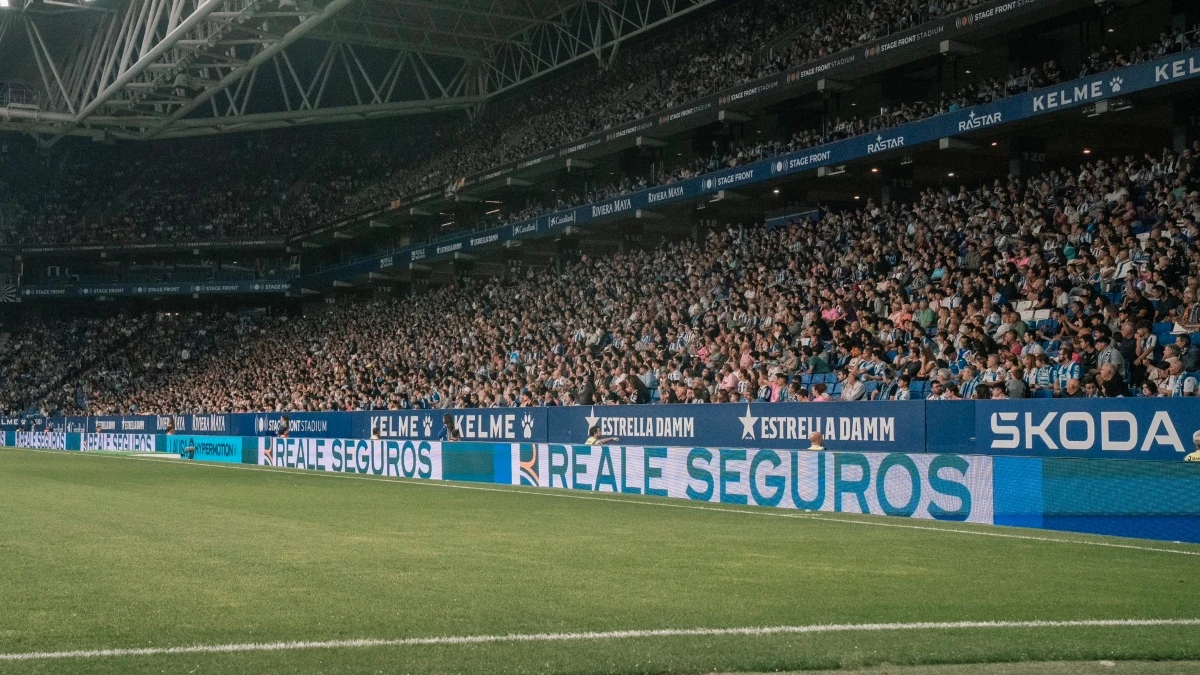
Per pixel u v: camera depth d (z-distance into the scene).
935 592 7.97
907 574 8.88
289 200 60.19
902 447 18.06
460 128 53.91
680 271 32.75
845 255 27.00
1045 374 17.14
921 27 26.66
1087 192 22.70
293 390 43.03
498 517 14.19
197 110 61.31
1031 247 21.02
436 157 52.91
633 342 29.42
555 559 9.84
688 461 17.78
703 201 34.78
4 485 20.75
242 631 6.52
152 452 42.72
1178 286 18.09
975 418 17.05
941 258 23.30
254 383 48.41
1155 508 11.67
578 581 8.51
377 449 26.55
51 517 13.97
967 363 18.56
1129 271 18.25
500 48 52.00
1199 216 19.28
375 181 57.25
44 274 61.81
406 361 40.16
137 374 57.38
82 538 11.52
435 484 21.91
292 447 30.62
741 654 5.95
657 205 34.94
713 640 6.29
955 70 27.19
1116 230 20.44
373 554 10.23
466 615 7.05
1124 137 27.14
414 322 44.88
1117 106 22.53
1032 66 26.41
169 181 63.56
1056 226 22.19
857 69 28.70
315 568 9.24
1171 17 23.23
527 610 7.23
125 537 11.64
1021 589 8.10
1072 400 15.62
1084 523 12.32
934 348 20.36
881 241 26.30
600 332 31.31
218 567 9.30
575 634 6.45
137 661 5.75
